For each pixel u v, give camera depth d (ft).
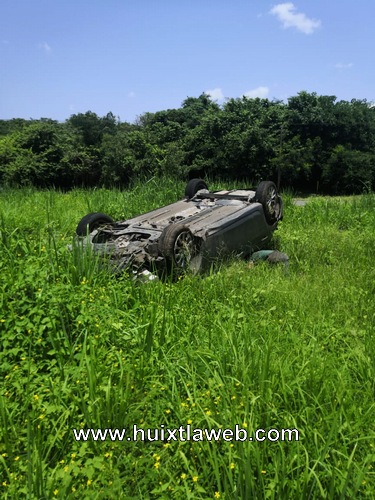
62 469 11.21
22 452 12.05
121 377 13.56
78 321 16.28
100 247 24.50
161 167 103.09
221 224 26.32
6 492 10.65
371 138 122.62
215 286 22.44
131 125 138.00
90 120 124.06
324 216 43.21
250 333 16.75
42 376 14.23
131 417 12.84
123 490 11.05
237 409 12.58
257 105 120.47
